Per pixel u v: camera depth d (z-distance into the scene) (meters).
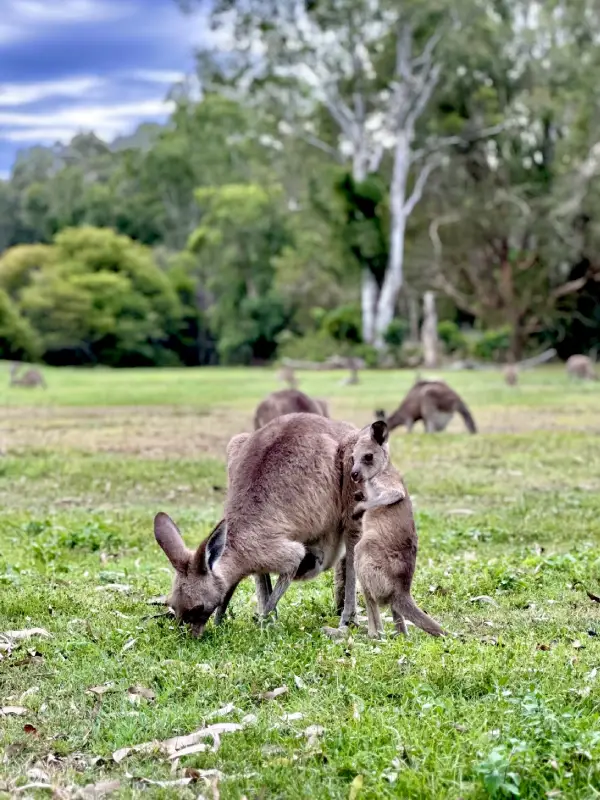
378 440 6.70
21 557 9.28
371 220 56.81
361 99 57.81
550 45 57.53
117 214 89.88
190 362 82.31
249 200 74.62
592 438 20.17
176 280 81.31
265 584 7.17
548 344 62.41
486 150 58.78
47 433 22.06
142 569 8.82
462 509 12.45
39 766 4.82
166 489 14.27
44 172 111.69
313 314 66.75
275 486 6.86
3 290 74.31
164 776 4.73
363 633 6.79
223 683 5.74
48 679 5.90
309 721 5.18
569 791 4.34
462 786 4.41
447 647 6.18
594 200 55.62
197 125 88.75
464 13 53.88
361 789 4.45
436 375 48.75
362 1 52.91
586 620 7.18
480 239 57.75
